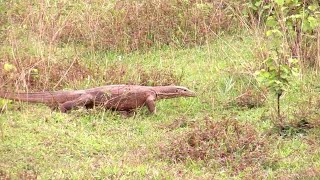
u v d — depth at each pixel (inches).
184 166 674.2
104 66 939.3
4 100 794.8
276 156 681.0
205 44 1029.8
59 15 1065.5
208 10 1069.8
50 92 814.5
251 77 880.3
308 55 906.7
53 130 747.4
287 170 660.7
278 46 887.7
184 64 968.9
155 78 895.1
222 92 868.0
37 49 960.3
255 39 942.4
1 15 1077.1
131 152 711.7
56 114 786.8
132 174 647.8
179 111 833.5
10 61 896.3
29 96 810.8
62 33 1047.6
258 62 892.6
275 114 786.8
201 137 708.7
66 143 723.4
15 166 663.8
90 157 701.3
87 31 1037.2
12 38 948.6
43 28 1016.9
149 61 981.8
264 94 842.8
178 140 706.8
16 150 697.0
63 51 1000.2
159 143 721.0
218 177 648.4
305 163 675.4
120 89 818.8
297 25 888.9
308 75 886.4
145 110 828.0
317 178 633.6
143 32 1032.8
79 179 637.9
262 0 982.4
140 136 756.6
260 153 680.4
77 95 812.0
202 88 887.7
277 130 748.6
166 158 688.4
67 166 670.5
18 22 1069.8
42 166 668.7
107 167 661.3
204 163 677.9
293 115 772.0
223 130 710.5
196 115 815.7
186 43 1031.6
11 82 846.5
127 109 823.7
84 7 1103.0
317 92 852.0
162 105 848.3
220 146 693.3
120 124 788.0
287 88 826.8
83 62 952.9
